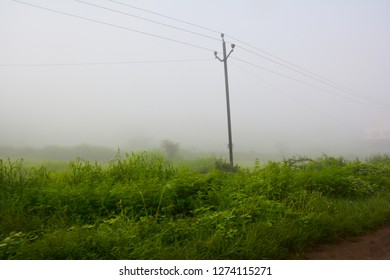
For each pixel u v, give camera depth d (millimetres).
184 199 7766
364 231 6883
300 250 5566
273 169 10594
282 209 7074
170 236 5652
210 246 5113
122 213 6555
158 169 9734
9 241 4793
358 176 12508
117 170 9406
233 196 7855
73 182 8430
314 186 9945
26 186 7992
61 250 4656
